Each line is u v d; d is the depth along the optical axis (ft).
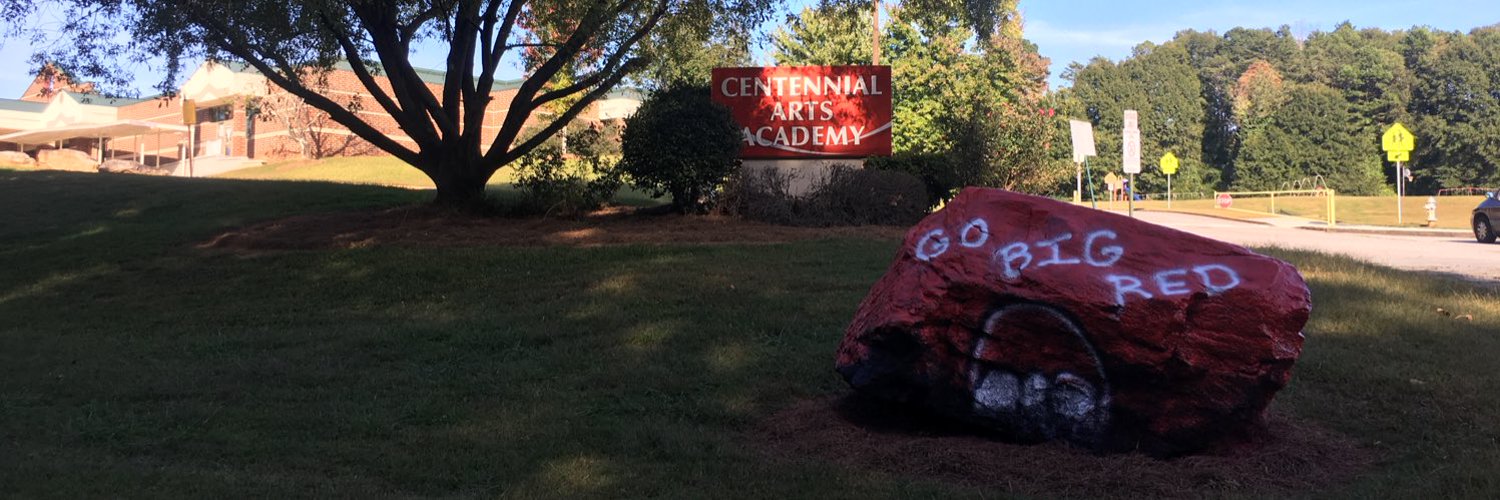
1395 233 82.64
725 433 18.15
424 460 16.62
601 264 35.04
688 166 45.88
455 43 47.85
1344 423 17.85
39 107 180.75
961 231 16.63
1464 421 17.60
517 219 47.14
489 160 48.57
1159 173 235.61
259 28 40.01
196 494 14.89
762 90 50.16
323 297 32.32
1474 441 16.55
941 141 71.72
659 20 46.85
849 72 50.24
